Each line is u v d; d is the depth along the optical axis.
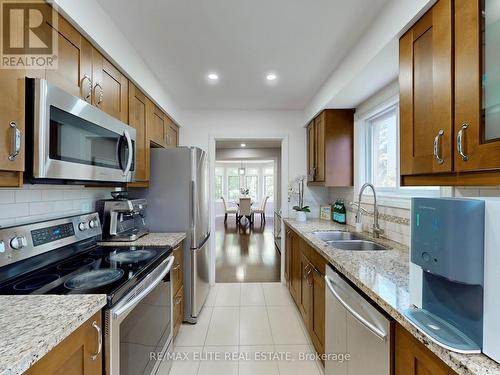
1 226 1.31
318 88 2.82
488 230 0.65
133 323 1.25
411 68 1.26
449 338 0.72
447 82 1.01
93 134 1.39
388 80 2.02
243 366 1.89
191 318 2.46
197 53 2.05
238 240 6.32
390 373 0.98
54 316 0.86
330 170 2.85
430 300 0.86
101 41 1.50
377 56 1.60
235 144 6.29
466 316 0.72
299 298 2.58
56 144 1.11
